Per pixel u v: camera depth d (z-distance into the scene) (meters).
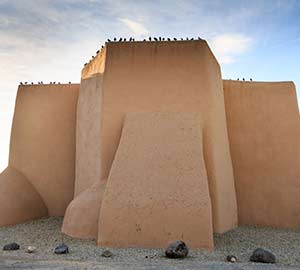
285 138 10.34
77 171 10.38
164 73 9.05
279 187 9.95
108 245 6.76
